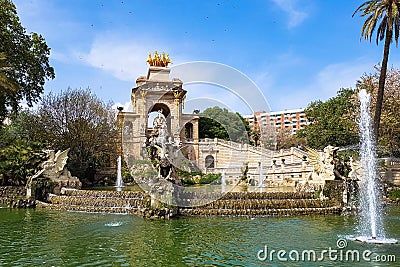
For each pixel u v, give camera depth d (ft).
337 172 70.59
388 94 115.85
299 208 59.88
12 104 102.99
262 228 45.06
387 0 84.84
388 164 104.12
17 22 101.09
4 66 82.94
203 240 38.09
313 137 174.09
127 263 29.58
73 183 75.61
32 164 83.10
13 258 31.01
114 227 45.14
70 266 28.71
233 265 29.12
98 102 125.49
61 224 47.37
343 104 177.58
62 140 113.80
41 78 111.14
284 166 120.37
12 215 55.83
